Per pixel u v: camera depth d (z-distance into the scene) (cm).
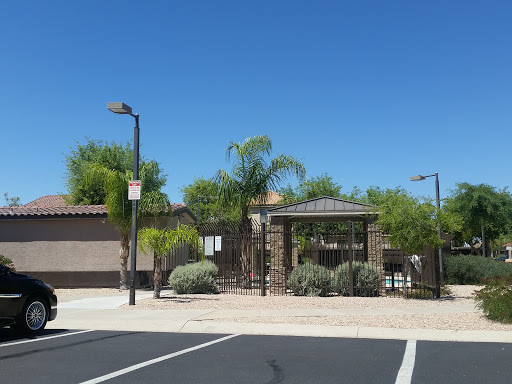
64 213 2295
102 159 3922
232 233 2111
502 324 1152
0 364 784
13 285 1041
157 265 1756
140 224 2286
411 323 1170
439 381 682
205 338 1050
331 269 1975
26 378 695
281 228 1883
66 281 2327
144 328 1187
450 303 1563
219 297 1764
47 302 1122
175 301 1648
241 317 1282
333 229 3170
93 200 3894
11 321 1030
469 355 862
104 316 1326
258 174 2239
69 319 1283
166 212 2220
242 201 2228
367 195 4625
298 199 4294
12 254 2338
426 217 1623
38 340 1014
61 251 2328
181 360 818
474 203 3959
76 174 4031
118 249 2306
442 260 2486
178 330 1166
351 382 678
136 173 1623
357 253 2309
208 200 4997
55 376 707
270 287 1847
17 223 2353
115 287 2289
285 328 1135
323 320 1222
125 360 817
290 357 844
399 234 1622
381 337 1063
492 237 4750
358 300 1641
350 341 1009
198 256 2145
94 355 859
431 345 962
